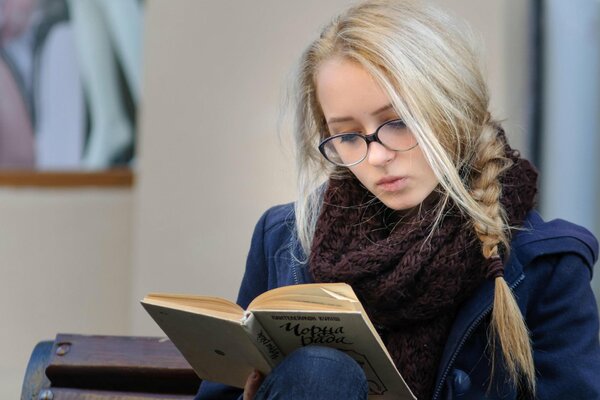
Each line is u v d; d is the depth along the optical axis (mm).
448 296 3404
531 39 6086
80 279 7734
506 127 5906
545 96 6125
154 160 6859
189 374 3982
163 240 6797
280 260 3787
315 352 3133
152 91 6887
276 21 6543
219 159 6668
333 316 3061
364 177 3430
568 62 6117
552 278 3498
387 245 3434
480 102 3518
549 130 6141
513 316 3340
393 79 3318
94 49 7934
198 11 6770
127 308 7637
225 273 6625
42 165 7996
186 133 6770
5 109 8062
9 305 7828
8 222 7895
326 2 6398
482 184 3443
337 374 3115
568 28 6113
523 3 6039
